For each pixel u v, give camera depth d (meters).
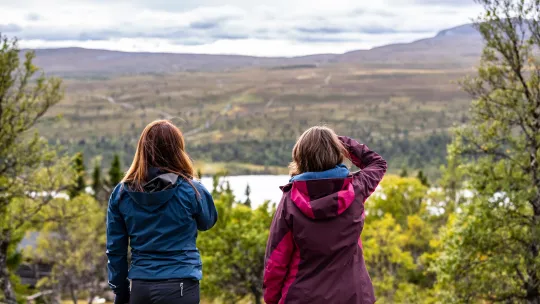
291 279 4.15
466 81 17.41
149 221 4.39
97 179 57.06
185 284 4.40
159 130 4.51
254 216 29.98
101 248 41.28
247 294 30.25
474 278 17.36
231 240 28.06
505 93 17.00
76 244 39.44
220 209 28.84
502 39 16.44
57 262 40.34
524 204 16.64
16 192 17.39
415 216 40.75
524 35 16.31
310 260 4.09
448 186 44.81
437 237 39.25
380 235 33.31
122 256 4.54
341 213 4.09
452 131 17.59
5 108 16.44
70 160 18.31
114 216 4.49
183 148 4.62
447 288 18.34
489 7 16.41
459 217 17.86
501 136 17.12
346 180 4.14
